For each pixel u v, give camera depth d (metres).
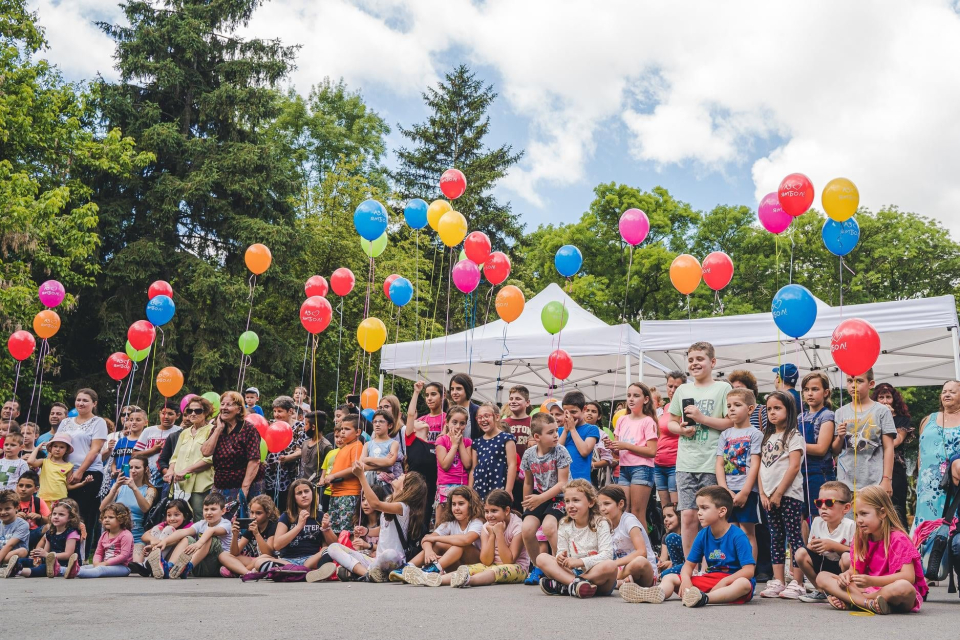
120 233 21.52
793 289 6.53
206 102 22.98
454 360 11.84
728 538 5.16
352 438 7.70
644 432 7.54
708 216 32.66
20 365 17.62
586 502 5.66
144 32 22.72
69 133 20.33
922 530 5.71
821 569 5.15
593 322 12.38
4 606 4.49
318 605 4.57
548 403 7.92
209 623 3.73
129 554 7.25
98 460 8.65
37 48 19.45
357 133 33.56
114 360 10.24
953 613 4.50
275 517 7.35
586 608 4.54
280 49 24.56
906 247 30.70
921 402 28.47
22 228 16.81
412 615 4.10
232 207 23.09
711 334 10.19
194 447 7.83
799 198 7.29
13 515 7.57
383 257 27.78
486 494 6.89
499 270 9.48
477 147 36.16
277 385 22.45
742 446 5.81
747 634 3.55
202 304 21.83
